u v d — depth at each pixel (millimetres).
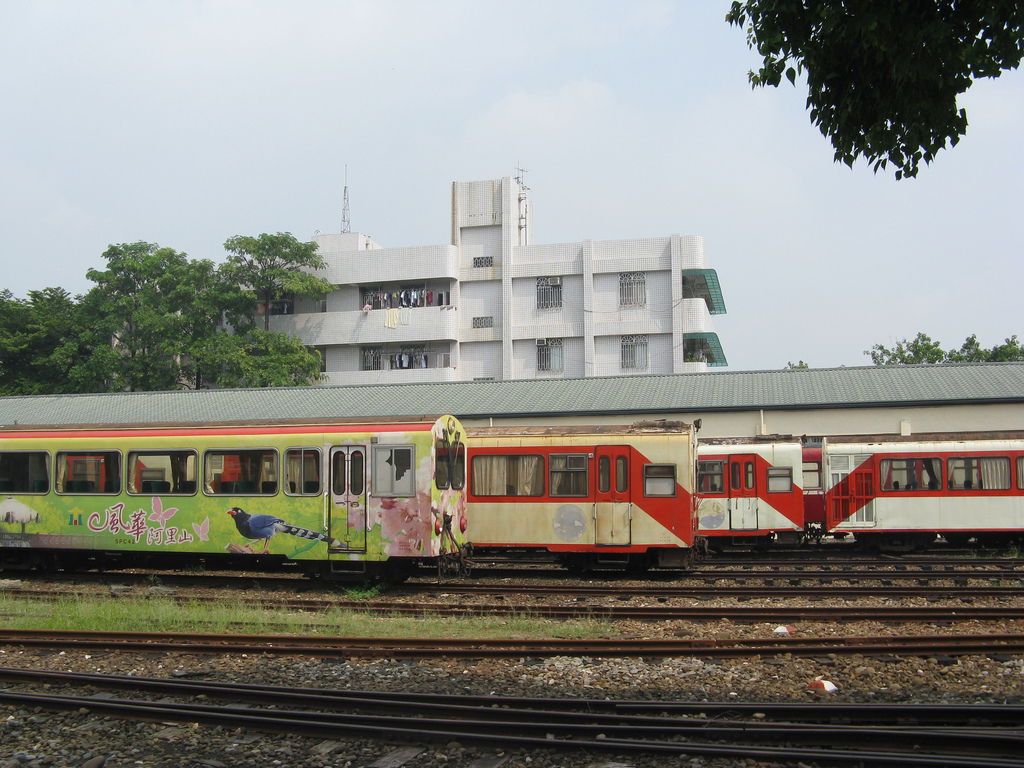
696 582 17516
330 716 7879
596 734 7484
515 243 52438
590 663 10305
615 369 49531
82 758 7320
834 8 7508
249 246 48375
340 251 52750
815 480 25125
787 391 30500
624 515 18703
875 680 9406
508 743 7273
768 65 8180
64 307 55438
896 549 23797
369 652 10789
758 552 24656
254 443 16938
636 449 18812
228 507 16938
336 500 16391
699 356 50375
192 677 9938
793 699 8703
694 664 10156
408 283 52281
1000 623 12516
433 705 8219
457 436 17453
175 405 35812
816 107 8203
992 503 22719
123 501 17594
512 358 50875
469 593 16156
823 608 13359
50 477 18109
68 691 9266
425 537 15953
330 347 52438
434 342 51469
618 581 18047
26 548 18297
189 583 17531
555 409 31094
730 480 24297
